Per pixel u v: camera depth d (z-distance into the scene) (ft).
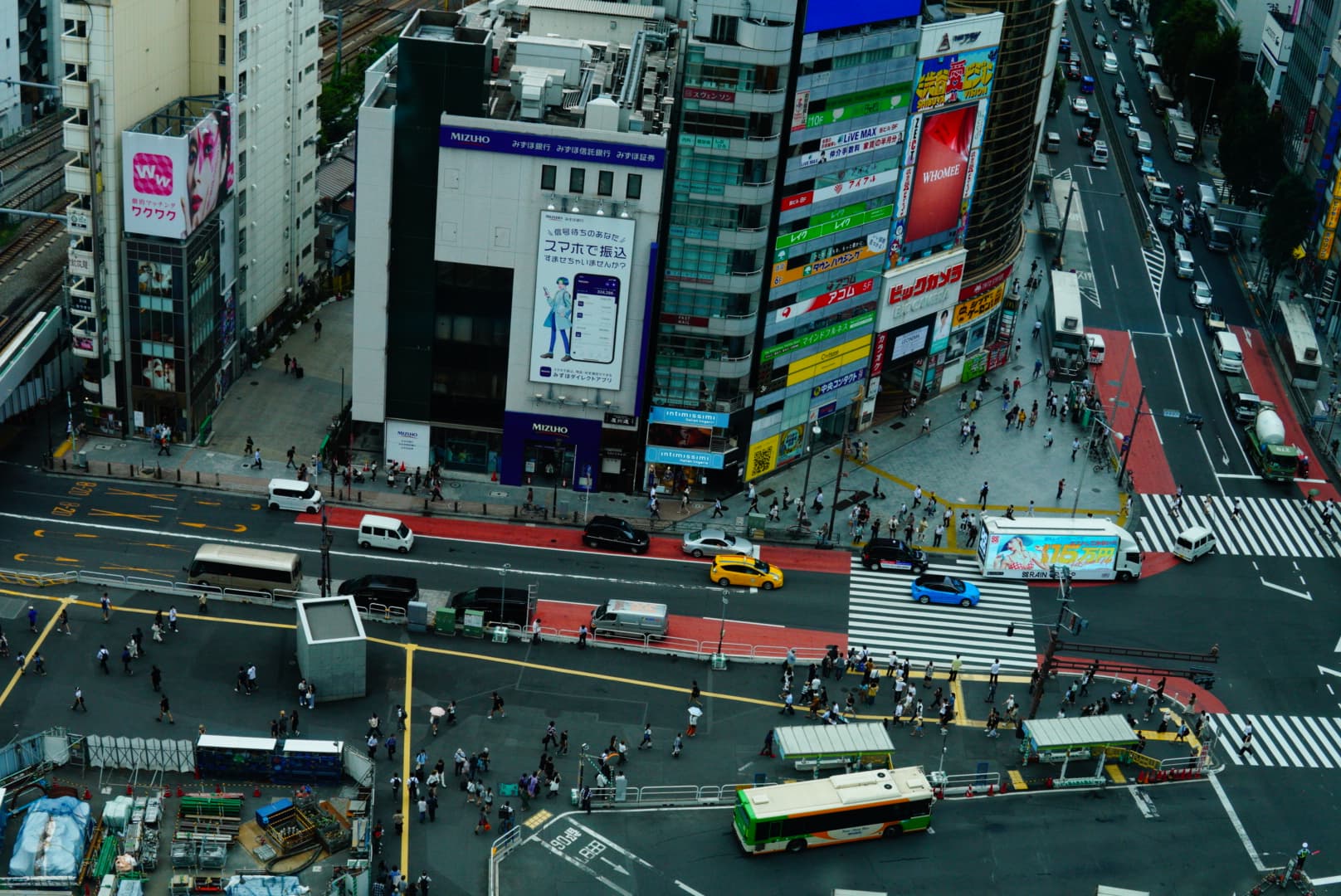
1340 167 605.31
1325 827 373.40
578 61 463.83
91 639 387.96
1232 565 472.85
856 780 354.74
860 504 465.88
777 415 481.87
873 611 434.71
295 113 528.63
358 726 370.94
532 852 341.41
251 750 346.95
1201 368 585.22
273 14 497.46
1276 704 415.03
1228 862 359.46
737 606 429.38
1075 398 541.34
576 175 430.20
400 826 342.85
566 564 437.99
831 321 485.97
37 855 318.86
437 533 443.73
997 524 450.71
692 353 455.22
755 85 422.00
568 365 452.76
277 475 460.14
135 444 465.06
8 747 341.41
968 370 557.74
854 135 460.14
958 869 349.41
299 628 380.78
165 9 449.06
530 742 371.97
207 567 404.16
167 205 433.89
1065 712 402.11
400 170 431.43
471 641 402.93
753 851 345.51
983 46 492.95
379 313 448.65
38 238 533.96
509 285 444.14
